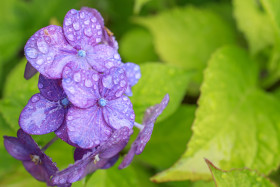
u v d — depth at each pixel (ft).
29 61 0.76
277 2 1.01
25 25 1.27
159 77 0.97
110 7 1.36
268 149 0.98
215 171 0.84
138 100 0.95
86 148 0.76
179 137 1.06
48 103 0.78
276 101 1.05
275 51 1.08
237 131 0.98
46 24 1.27
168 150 1.05
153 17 1.20
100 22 0.83
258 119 1.01
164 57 1.16
